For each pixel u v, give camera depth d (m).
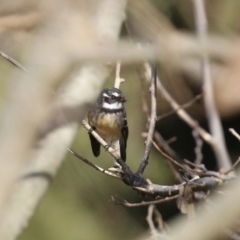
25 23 2.98
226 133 19.64
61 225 16.69
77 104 3.89
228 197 2.23
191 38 2.72
